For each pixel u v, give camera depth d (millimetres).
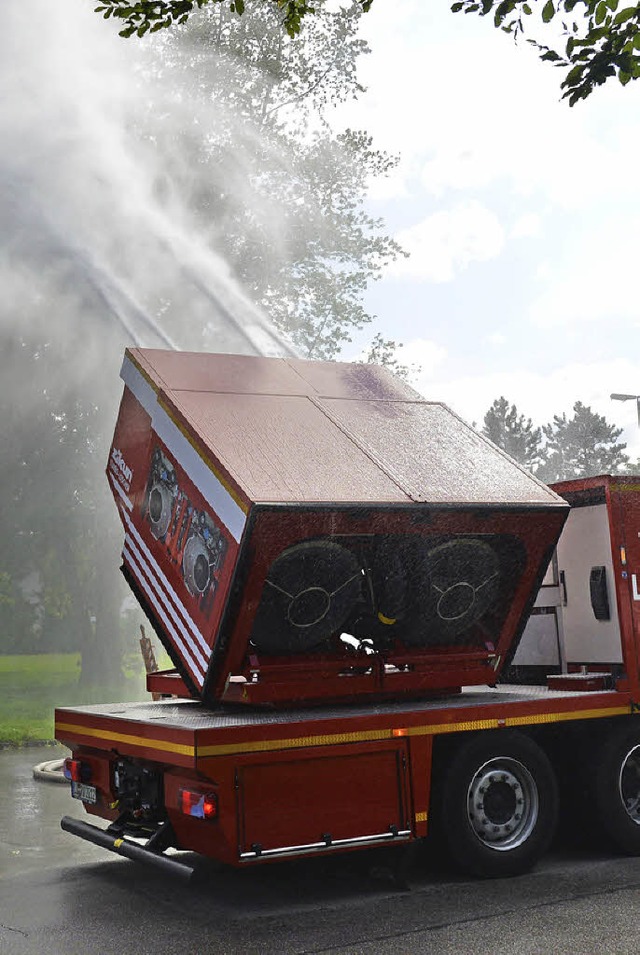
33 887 7340
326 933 6020
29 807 10914
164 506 7762
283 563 7012
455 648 7961
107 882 7473
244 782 6395
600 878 7211
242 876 7578
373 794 6836
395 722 6977
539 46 5672
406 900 6734
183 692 7734
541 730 7781
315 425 7715
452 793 7184
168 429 7641
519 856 7348
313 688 7297
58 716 8250
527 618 8070
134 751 6988
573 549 8680
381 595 7488
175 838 6922
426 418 8328
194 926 6242
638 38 5512
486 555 7695
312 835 6574
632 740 7945
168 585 7695
